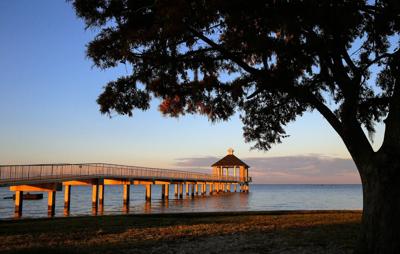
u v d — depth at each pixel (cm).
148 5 895
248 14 814
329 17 834
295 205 4947
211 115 1136
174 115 1127
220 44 956
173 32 829
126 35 892
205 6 791
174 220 1767
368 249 818
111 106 1011
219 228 1465
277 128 1281
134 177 4072
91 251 1011
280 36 883
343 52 898
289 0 798
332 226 1452
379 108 1114
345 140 877
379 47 1036
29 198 4984
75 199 5853
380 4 925
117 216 2088
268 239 1160
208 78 1060
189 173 5838
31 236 1275
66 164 3036
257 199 6256
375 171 819
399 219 804
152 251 1011
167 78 1033
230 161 7669
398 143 809
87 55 942
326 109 918
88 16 921
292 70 956
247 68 944
